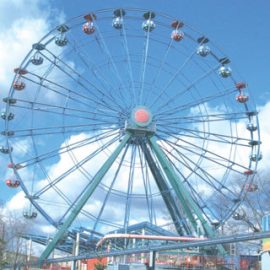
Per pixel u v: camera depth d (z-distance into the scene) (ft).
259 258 168.66
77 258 217.97
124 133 242.99
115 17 249.75
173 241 238.27
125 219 235.40
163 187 244.01
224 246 217.36
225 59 258.98
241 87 258.16
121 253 186.91
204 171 246.47
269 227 169.48
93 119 243.60
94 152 237.86
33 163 234.38
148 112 244.83
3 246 301.63
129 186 238.27
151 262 168.66
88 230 257.55
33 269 279.08
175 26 254.88
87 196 232.53
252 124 256.32
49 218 233.14
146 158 243.19
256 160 252.21
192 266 197.88
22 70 236.43
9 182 229.25
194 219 239.09
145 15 253.44
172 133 247.70
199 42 257.75
